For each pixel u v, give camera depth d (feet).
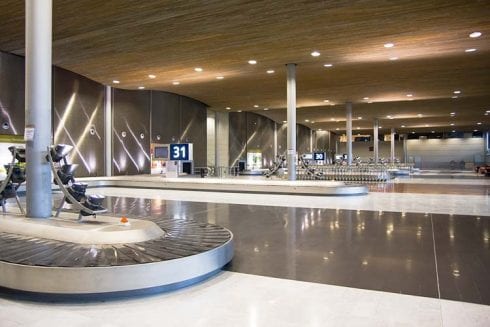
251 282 12.96
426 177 79.51
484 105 77.25
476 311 10.41
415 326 9.48
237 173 87.76
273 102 73.26
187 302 11.18
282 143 111.14
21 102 42.24
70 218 17.25
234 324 9.64
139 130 60.64
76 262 11.76
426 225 23.02
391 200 36.29
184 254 12.87
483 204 32.89
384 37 33.78
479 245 17.99
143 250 13.20
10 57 40.98
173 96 65.21
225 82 54.34
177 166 53.78
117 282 11.34
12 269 11.59
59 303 11.22
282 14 28.50
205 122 75.20
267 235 20.40
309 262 15.34
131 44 36.22
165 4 26.63
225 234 16.15
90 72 48.42
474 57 40.37
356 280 13.10
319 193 41.22
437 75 48.78
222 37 34.09
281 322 9.75
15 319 10.03
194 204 33.60
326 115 94.79
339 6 27.04
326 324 9.62
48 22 17.95
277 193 43.52
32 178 17.60
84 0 26.02
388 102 73.36
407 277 13.39
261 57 40.60
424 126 124.98
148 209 30.25
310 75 48.88
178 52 38.86
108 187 52.49
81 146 51.85
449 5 26.78
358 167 71.72
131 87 58.13
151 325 9.61
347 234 20.57
